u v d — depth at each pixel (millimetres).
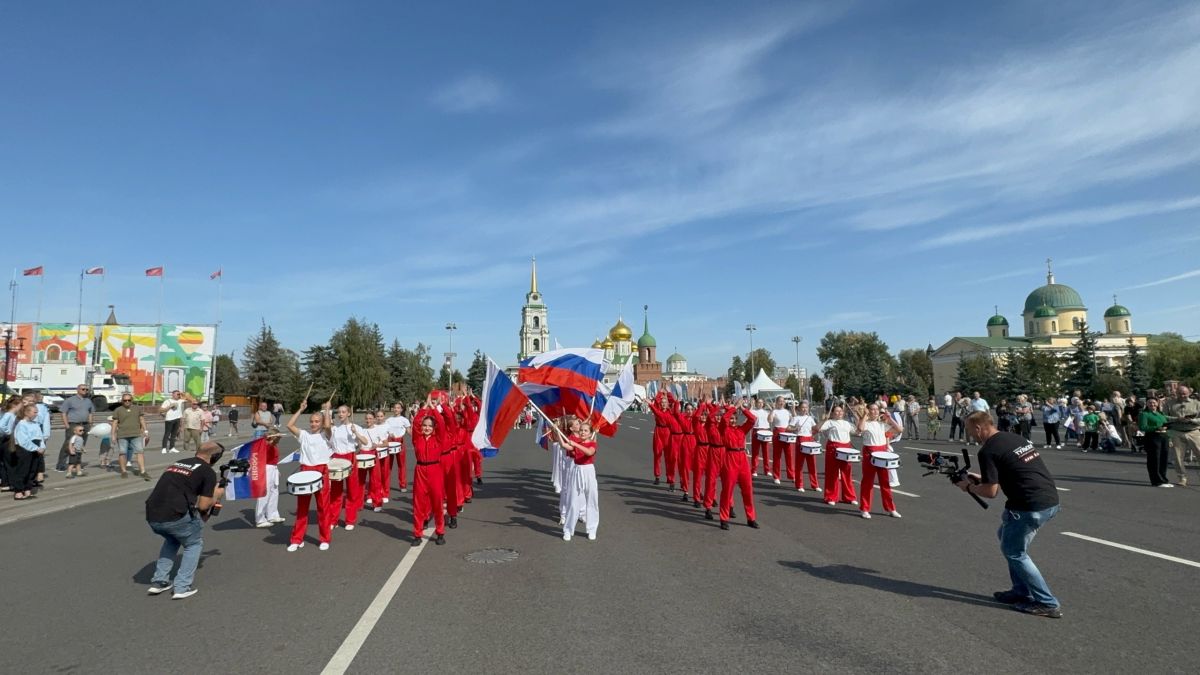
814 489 14367
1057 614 5906
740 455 10203
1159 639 5348
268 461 10961
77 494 14367
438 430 10461
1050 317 86312
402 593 6887
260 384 61969
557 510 12227
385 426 13039
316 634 5703
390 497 14188
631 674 4766
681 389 19156
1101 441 22453
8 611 6457
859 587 6910
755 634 5562
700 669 4844
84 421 16562
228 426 42688
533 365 15078
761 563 7996
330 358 63219
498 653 5195
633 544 9172
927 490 13820
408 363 76750
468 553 8727
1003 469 6137
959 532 9633
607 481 16281
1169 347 61406
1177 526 9742
